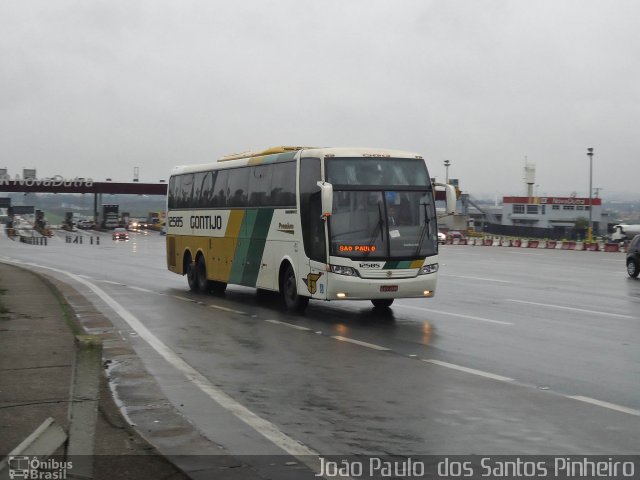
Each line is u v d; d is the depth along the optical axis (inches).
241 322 681.6
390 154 713.0
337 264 679.7
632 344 552.7
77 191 4252.0
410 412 354.0
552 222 5054.1
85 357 231.3
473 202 5748.0
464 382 420.8
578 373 445.4
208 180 949.2
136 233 4697.3
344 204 687.7
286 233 754.8
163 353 517.3
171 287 1063.6
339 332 618.5
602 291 1000.9
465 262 1780.3
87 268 1513.3
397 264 688.4
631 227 3034.0
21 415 319.6
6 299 798.5
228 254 888.3
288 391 399.5
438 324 666.8
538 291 997.8
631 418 341.1
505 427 327.0
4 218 7416.3
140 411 351.9
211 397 386.0
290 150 824.3
